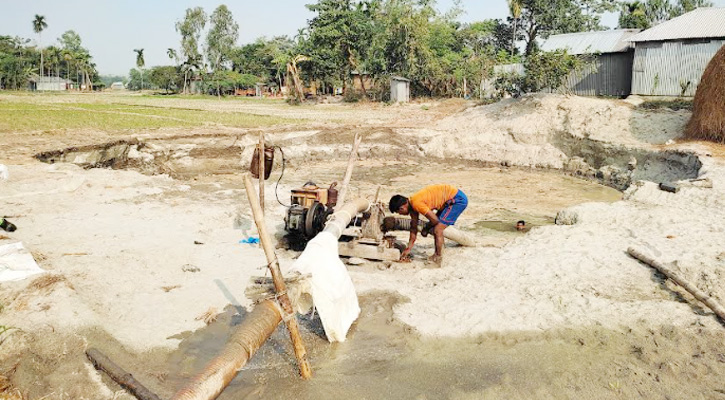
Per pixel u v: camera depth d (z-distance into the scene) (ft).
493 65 133.90
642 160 61.16
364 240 29.68
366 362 19.39
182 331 20.80
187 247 30.25
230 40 304.71
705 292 23.84
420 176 63.52
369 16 165.37
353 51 162.30
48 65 328.08
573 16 178.50
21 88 286.87
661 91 89.40
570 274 26.48
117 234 31.60
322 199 31.73
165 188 47.16
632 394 17.38
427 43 162.09
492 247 32.71
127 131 71.26
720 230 32.01
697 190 40.83
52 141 60.34
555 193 54.75
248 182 16.99
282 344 20.56
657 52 88.89
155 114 98.48
